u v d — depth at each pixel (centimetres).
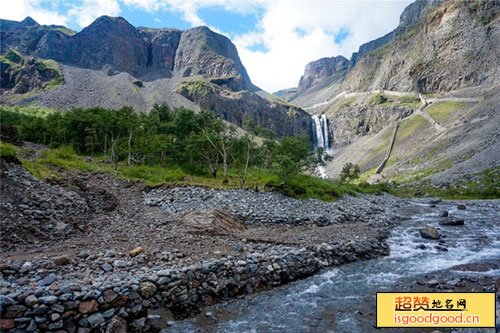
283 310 1151
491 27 18888
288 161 3328
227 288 1256
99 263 1258
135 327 988
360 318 1088
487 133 11294
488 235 2377
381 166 13938
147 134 4931
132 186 2903
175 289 1140
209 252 1529
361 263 1702
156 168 4006
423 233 2305
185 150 4669
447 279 1427
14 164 2106
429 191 7956
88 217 2028
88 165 3600
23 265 1130
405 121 18112
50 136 7569
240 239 1852
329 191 3756
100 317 959
